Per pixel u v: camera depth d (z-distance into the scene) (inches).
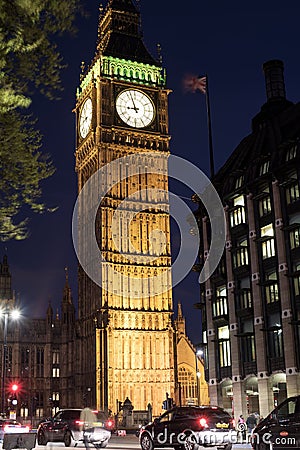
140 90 5521.7
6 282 5315.0
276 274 2736.2
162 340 4985.2
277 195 2773.1
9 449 1285.7
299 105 2883.9
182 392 5191.9
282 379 2664.9
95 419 1643.7
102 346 4813.0
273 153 2832.2
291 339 2578.7
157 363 4916.3
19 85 644.7
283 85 3368.6
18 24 609.9
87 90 5644.7
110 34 5654.5
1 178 711.1
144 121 5462.6
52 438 1685.5
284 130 2908.5
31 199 740.0
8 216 725.3
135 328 4933.6
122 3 5797.2
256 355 2760.8
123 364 4822.8
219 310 3095.5
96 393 4704.7
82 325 5196.9
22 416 4985.2
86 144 5561.0
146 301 5032.0
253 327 2839.6
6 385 5009.8
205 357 3193.9
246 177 2974.9
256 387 2822.3
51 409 5078.7
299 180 2659.9
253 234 2896.2
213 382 3058.6
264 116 3233.3
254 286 2832.2
